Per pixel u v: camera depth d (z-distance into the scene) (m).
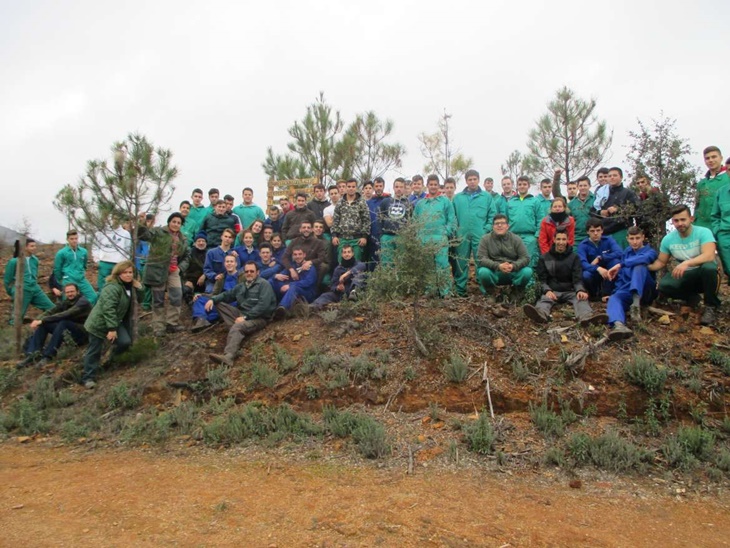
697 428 5.18
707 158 7.71
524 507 4.17
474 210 8.88
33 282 10.34
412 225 6.71
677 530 3.93
